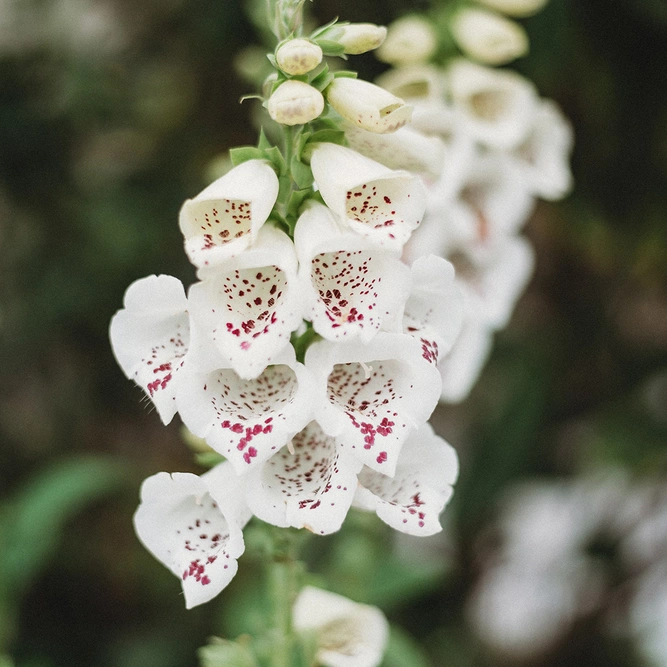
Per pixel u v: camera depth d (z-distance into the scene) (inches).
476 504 35.7
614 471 34.7
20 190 35.8
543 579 39.0
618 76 31.6
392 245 18.7
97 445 38.7
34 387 37.8
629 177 32.9
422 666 27.3
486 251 27.5
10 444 37.7
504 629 40.0
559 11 30.0
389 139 20.1
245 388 19.8
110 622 38.1
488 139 27.3
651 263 33.9
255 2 26.3
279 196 19.8
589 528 37.9
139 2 35.4
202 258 18.5
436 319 19.7
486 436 35.5
